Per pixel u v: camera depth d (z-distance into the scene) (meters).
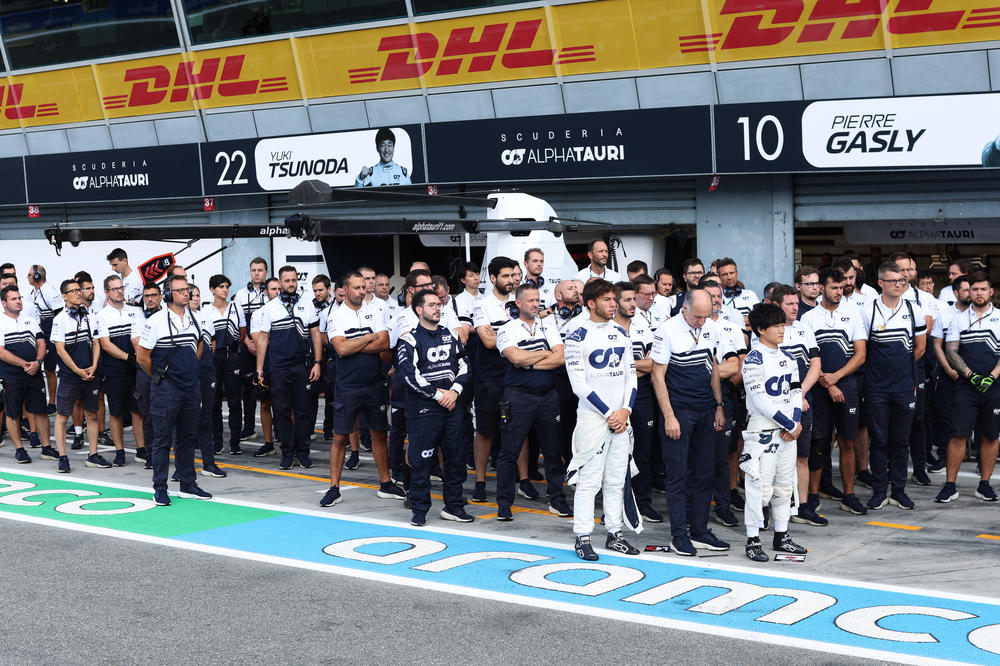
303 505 9.27
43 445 11.72
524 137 15.48
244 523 8.54
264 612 6.21
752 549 7.41
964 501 9.39
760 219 14.66
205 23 17.62
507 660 5.42
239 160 18.09
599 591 6.61
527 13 14.98
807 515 8.54
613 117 14.80
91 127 19.62
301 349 11.08
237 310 12.10
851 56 13.37
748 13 13.71
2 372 11.34
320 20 16.56
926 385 10.77
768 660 5.40
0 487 10.05
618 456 7.52
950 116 13.01
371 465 11.38
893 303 8.93
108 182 19.69
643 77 14.55
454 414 8.52
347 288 9.27
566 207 15.88
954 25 12.72
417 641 5.71
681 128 14.41
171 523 8.53
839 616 6.10
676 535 7.55
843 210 14.25
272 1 16.88
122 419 11.28
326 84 16.92
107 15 18.61
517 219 12.59
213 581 6.86
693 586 6.72
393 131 16.47
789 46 13.61
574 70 14.93
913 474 10.20
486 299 9.24
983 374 9.07
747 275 14.83
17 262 21.75
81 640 5.75
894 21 12.97
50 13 19.16
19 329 11.39
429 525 8.50
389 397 10.79
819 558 7.45
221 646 5.65
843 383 8.74
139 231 11.02
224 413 15.94
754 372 7.34
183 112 18.48
